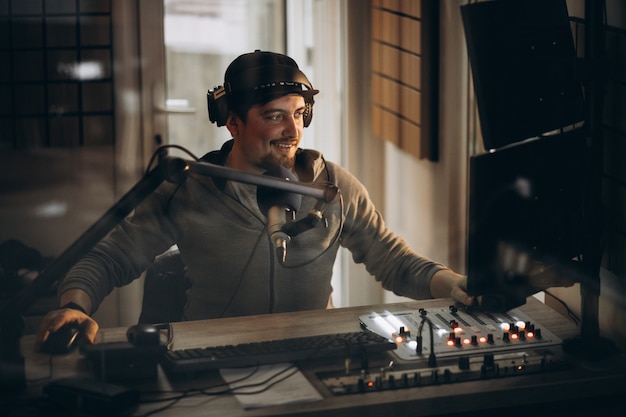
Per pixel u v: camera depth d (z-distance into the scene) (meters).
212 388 1.47
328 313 1.85
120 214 1.48
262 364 1.55
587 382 1.56
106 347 1.51
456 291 1.90
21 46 3.05
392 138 3.13
